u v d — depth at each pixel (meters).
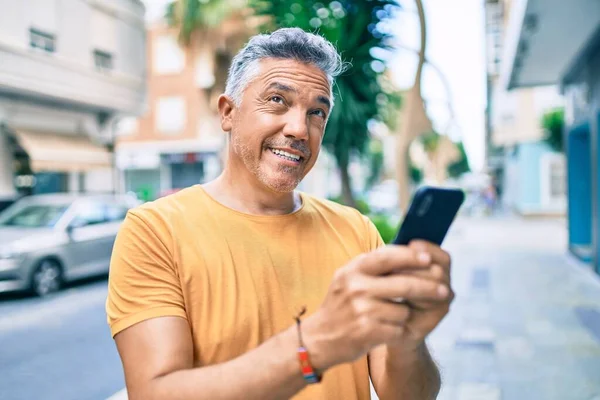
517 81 10.95
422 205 0.76
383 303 0.69
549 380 4.00
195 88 22.20
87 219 8.37
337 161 8.38
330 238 1.27
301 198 1.35
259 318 1.11
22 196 11.66
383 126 8.42
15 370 4.64
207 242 1.12
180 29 12.47
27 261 7.30
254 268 1.13
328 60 1.21
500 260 10.53
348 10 7.22
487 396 3.72
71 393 4.12
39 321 6.33
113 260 1.09
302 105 1.18
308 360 0.75
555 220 22.67
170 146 22.77
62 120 12.46
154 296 1.03
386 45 7.24
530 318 5.88
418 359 1.02
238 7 11.61
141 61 13.95
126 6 13.19
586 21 7.18
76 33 11.57
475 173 36.38
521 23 7.24
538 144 23.30
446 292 0.70
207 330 1.08
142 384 0.94
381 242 1.40
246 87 1.20
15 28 9.98
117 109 13.26
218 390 0.80
